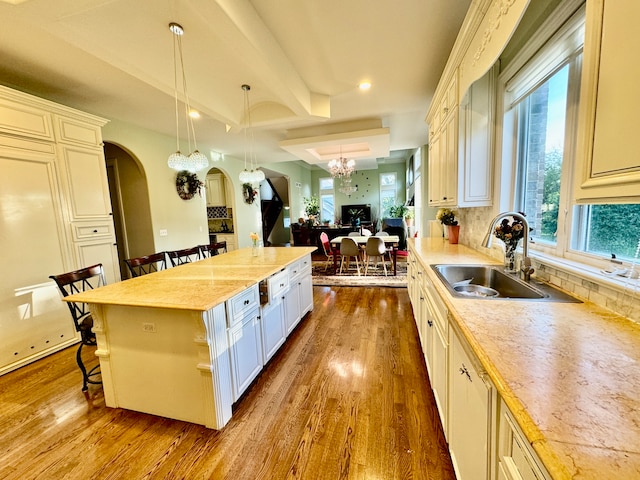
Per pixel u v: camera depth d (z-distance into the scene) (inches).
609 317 42.7
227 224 293.9
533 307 47.6
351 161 252.8
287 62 96.3
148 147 168.7
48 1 54.9
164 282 79.4
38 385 85.7
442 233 161.8
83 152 116.6
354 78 112.7
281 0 70.2
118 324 70.3
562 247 61.4
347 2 71.8
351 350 101.1
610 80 27.7
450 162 93.7
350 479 53.1
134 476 55.1
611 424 22.9
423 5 73.7
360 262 254.2
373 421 67.1
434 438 61.6
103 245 124.6
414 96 131.5
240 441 62.6
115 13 66.7
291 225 354.3
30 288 99.7
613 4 27.0
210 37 78.4
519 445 26.8
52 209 106.0
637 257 44.0
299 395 77.5
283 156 251.9
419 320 101.2
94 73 101.6
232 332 71.7
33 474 56.0
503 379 29.0
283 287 105.0
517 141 80.9
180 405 68.4
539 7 62.4
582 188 32.1
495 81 82.9
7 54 88.4
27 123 98.3
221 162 238.4
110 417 71.2
